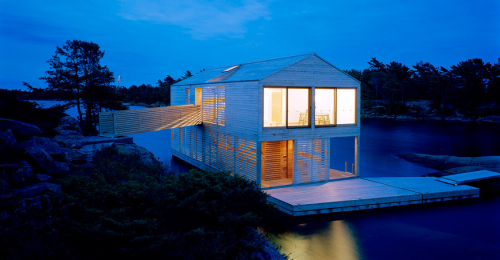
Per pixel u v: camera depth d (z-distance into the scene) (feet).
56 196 20.70
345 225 35.68
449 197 44.01
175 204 22.54
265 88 47.16
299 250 29.78
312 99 46.88
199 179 25.34
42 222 17.93
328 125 48.75
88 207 20.80
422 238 32.24
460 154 84.64
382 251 29.58
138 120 53.06
